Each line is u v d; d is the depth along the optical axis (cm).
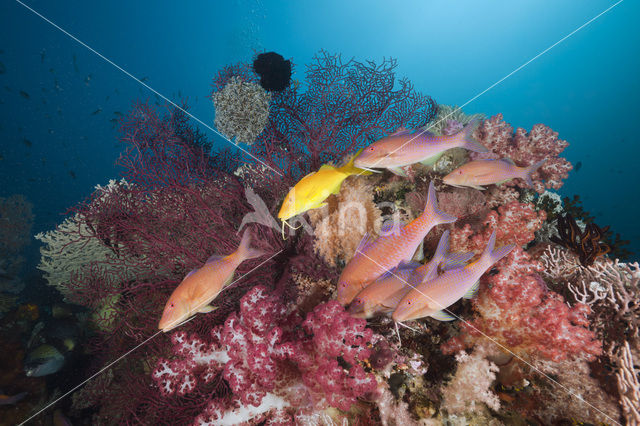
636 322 239
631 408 199
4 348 521
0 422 457
